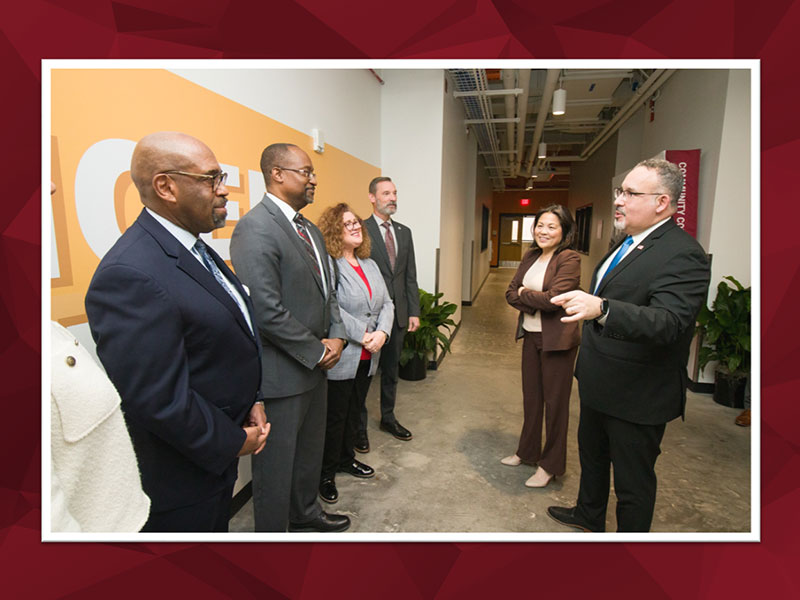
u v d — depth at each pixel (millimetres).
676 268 1152
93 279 757
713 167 3127
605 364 1312
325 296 1453
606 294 1304
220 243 1642
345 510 1802
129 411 767
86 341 1137
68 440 662
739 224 3068
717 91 3094
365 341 1819
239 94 1738
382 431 2590
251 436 980
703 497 1906
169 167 826
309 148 2383
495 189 13672
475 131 5934
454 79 3986
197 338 854
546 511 1803
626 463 1329
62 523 649
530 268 1995
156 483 861
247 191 1806
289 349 1260
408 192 3811
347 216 1865
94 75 1138
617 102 4934
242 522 1739
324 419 1555
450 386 3385
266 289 1209
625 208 1260
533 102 5391
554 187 13844
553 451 1953
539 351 2035
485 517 1763
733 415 2826
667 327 1093
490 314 6387
